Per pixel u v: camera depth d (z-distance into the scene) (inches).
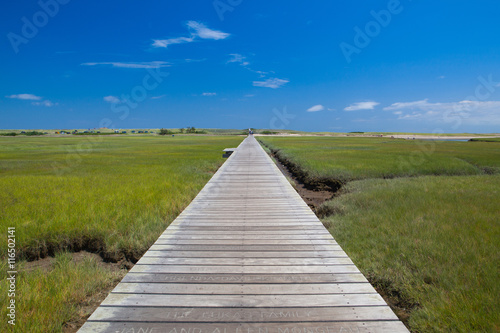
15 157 855.7
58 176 461.1
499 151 968.3
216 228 198.5
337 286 119.3
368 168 534.3
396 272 145.9
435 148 1156.5
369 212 255.0
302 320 96.7
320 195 420.2
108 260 187.9
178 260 145.5
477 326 101.2
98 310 102.6
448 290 125.7
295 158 747.4
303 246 164.2
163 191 335.3
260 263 141.4
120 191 332.5
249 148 1139.3
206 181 427.5
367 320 97.2
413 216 231.3
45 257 189.6
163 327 93.0
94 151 1122.0
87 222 214.8
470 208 251.0
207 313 100.4
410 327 111.2
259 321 96.0
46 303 116.2
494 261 146.8
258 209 252.7
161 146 1459.2
